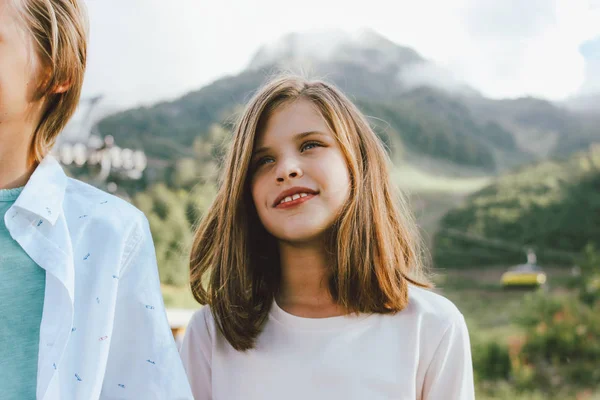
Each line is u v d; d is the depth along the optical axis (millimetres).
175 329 2682
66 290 1117
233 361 1536
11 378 1069
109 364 1200
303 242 1514
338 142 1543
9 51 1107
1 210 1136
